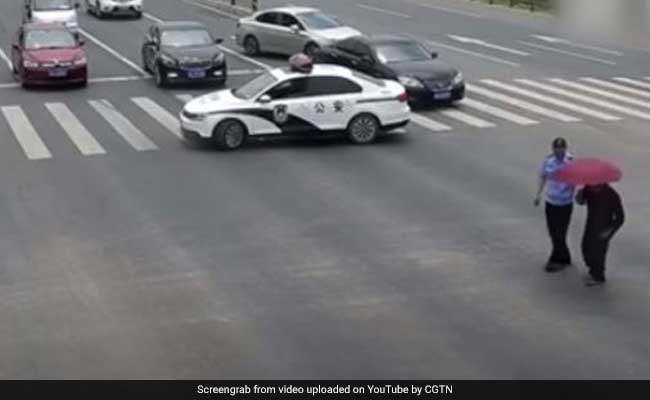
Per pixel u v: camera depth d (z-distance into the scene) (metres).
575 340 9.86
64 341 9.86
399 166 17.53
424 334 10.02
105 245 12.99
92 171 17.05
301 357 9.45
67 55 25.30
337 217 14.30
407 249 12.84
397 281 11.62
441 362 9.34
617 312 10.63
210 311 10.66
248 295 11.15
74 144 19.16
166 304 10.88
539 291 11.30
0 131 20.31
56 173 16.88
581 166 11.34
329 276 11.80
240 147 19.06
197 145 19.27
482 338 9.91
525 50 32.75
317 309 10.72
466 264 12.25
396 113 19.69
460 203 15.04
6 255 12.59
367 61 24.02
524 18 42.00
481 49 32.94
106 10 40.03
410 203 15.05
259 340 9.86
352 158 18.20
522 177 16.67
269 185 16.16
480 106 23.42
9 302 10.95
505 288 11.40
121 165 17.52
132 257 12.50
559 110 22.94
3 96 24.34
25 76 25.11
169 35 26.36
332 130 19.41
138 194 15.53
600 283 11.48
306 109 19.17
